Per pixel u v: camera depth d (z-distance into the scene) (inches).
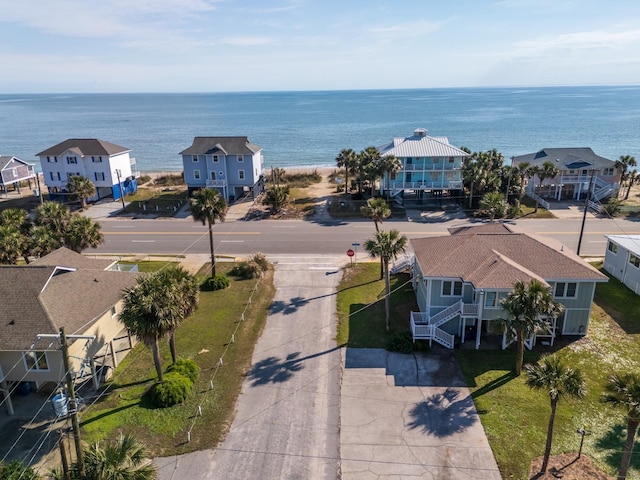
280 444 916.0
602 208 2477.9
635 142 5871.1
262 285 1663.4
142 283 1000.9
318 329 1359.5
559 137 6387.8
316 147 5841.5
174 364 1142.3
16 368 1002.7
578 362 1180.5
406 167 2674.7
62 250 1400.1
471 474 834.2
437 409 1010.1
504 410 1001.5
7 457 886.4
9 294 1069.1
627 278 1601.9
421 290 1427.2
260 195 2974.9
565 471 832.3
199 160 2817.4
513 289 1091.3
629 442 737.0
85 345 1054.4
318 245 2084.2
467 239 1392.7
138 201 2839.6
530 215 2456.9
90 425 962.7
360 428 956.6
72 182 2618.1
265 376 1138.7
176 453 892.6
